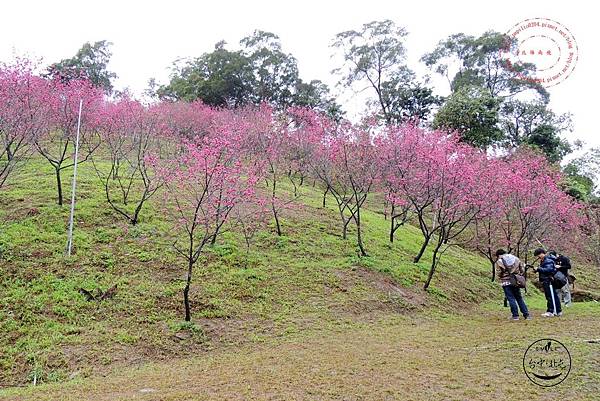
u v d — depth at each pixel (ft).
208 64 135.54
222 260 45.44
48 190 56.80
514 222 62.44
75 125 56.29
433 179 50.21
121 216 51.29
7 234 43.73
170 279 40.93
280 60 135.54
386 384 23.85
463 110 99.86
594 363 25.64
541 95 128.77
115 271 40.78
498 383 23.59
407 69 134.00
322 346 32.04
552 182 60.23
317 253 51.08
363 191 58.13
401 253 57.77
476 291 53.98
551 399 21.56
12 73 47.50
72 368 28.91
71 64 127.75
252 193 45.88
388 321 39.50
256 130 63.62
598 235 80.43
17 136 50.55
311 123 66.28
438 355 28.84
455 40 132.87
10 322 32.71
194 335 33.83
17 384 27.40
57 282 37.68
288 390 23.21
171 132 70.49
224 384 24.35
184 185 45.39
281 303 40.24
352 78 134.92
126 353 30.91
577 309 44.42
